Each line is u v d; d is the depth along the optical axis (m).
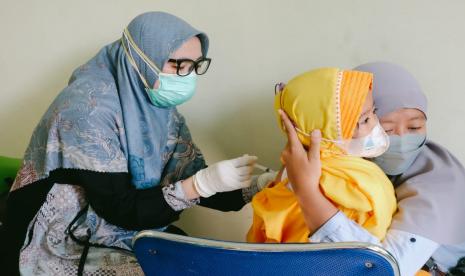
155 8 1.47
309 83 0.92
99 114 1.14
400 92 1.04
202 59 1.24
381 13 1.22
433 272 1.06
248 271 0.79
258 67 1.41
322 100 0.90
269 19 1.34
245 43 1.40
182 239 0.79
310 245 0.74
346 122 0.89
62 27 1.58
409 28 1.21
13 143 1.82
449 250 1.09
